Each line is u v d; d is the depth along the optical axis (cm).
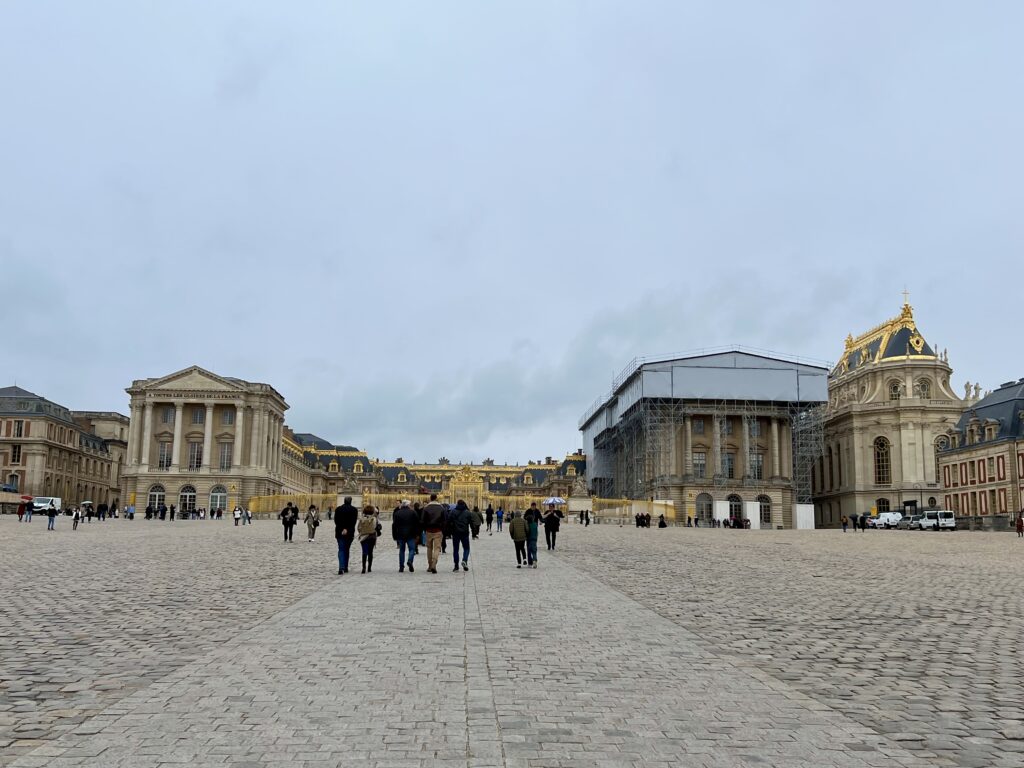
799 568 3206
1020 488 9269
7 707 1027
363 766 813
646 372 11019
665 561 3497
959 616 1903
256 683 1135
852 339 14100
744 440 11069
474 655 1335
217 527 6806
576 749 876
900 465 11944
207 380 12725
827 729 970
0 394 13262
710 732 947
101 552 3547
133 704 1028
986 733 971
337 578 2566
